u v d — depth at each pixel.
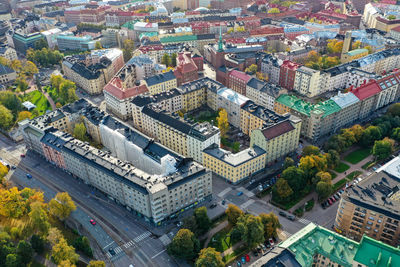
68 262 189.00
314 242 190.88
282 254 179.88
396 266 171.38
